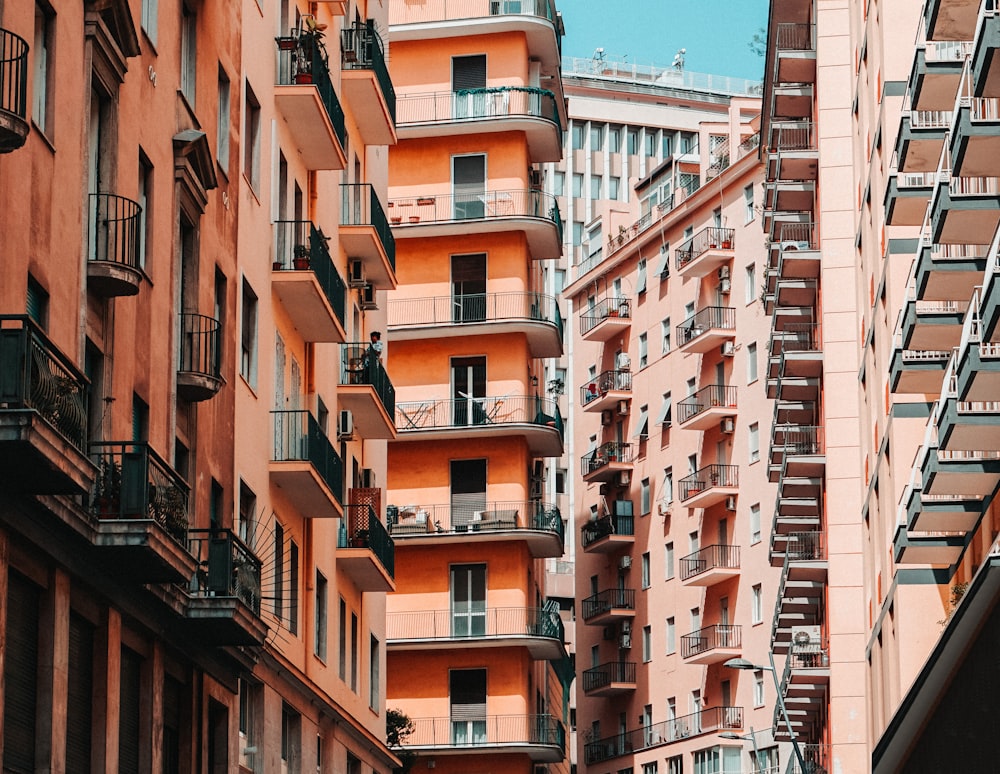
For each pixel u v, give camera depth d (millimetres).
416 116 63406
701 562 77562
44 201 21734
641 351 85875
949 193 30281
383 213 47750
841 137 52938
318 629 39812
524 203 62594
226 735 30578
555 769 69000
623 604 84438
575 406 91625
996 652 29906
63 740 22109
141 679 26281
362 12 47531
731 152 81312
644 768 81188
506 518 60219
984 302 26469
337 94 42656
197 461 29172
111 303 24797
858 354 52188
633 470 85188
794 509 60406
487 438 61281
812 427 57781
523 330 61750
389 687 59781
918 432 39094
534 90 62844
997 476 31969
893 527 39938
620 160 129250
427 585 60188
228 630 27828
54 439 19266
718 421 77688
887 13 40531
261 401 34312
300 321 37469
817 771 57781
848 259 52562
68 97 22719
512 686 59375
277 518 35406
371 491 43438
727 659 75562
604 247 90812
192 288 29281
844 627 51562
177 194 28344
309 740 37906
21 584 21391
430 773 59344
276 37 36500
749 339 76625
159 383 27219
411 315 62188
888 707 41594
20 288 20812
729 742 74312
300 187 38594
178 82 28641
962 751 33719
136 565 23672
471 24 63688
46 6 22156
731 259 78562
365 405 43156
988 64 25891
